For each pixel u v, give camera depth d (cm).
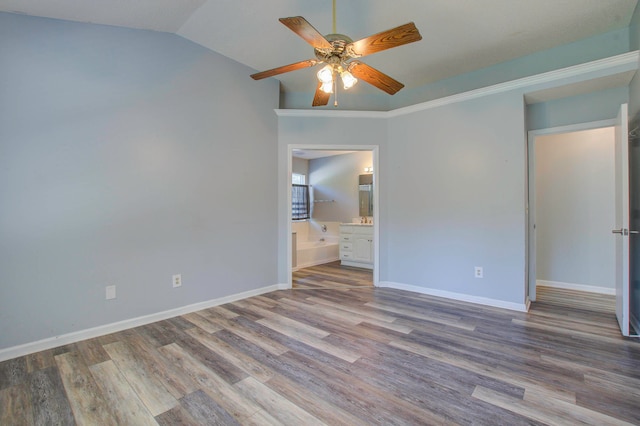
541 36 303
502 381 195
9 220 229
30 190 237
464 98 358
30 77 237
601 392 182
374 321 299
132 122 286
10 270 229
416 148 397
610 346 242
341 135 416
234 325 290
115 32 277
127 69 283
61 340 249
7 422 161
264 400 178
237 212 369
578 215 407
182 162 320
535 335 264
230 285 363
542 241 431
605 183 391
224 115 355
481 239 350
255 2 258
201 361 222
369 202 633
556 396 179
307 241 726
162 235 306
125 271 283
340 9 265
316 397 180
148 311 297
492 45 319
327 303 356
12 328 230
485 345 246
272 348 242
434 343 250
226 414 166
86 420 162
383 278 428
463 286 364
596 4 255
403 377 200
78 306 258
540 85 312
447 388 188
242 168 374
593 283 398
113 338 262
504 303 336
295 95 443
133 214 288
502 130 334
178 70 316
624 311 262
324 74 216
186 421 161
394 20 279
